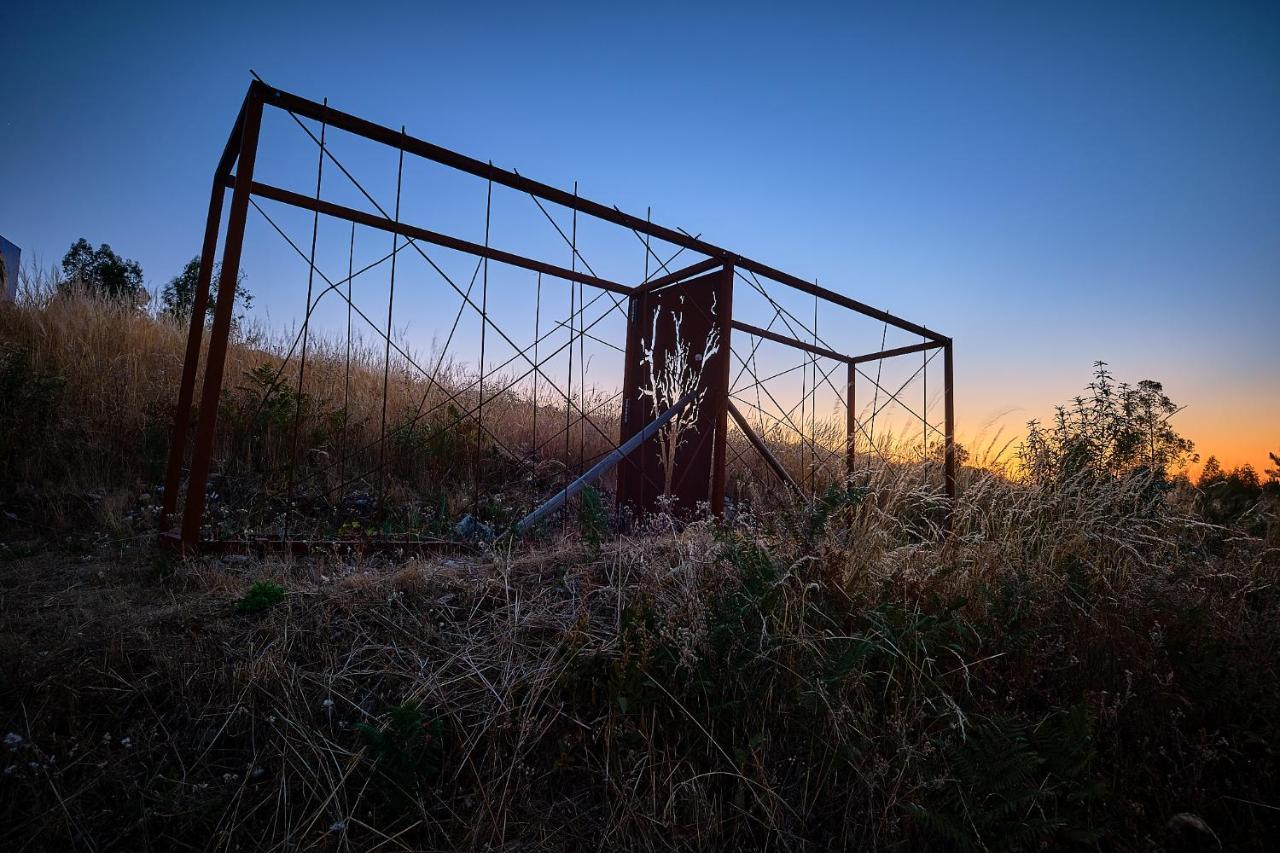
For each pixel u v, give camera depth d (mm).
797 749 2475
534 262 5676
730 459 7551
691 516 5371
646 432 5305
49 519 4570
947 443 6008
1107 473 5246
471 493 6293
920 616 2975
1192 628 3285
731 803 2297
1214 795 2578
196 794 1988
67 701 2150
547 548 3713
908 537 4078
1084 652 3064
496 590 3004
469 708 2361
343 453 6277
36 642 2432
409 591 2930
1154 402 5863
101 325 7516
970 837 2252
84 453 5457
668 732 2436
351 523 5223
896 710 2512
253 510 5195
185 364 4211
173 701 2238
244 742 2172
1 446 4980
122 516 4672
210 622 2619
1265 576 3977
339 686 2383
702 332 5879
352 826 2016
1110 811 2455
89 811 1899
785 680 2598
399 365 9461
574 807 2219
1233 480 6613
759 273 5762
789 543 3359
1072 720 2525
